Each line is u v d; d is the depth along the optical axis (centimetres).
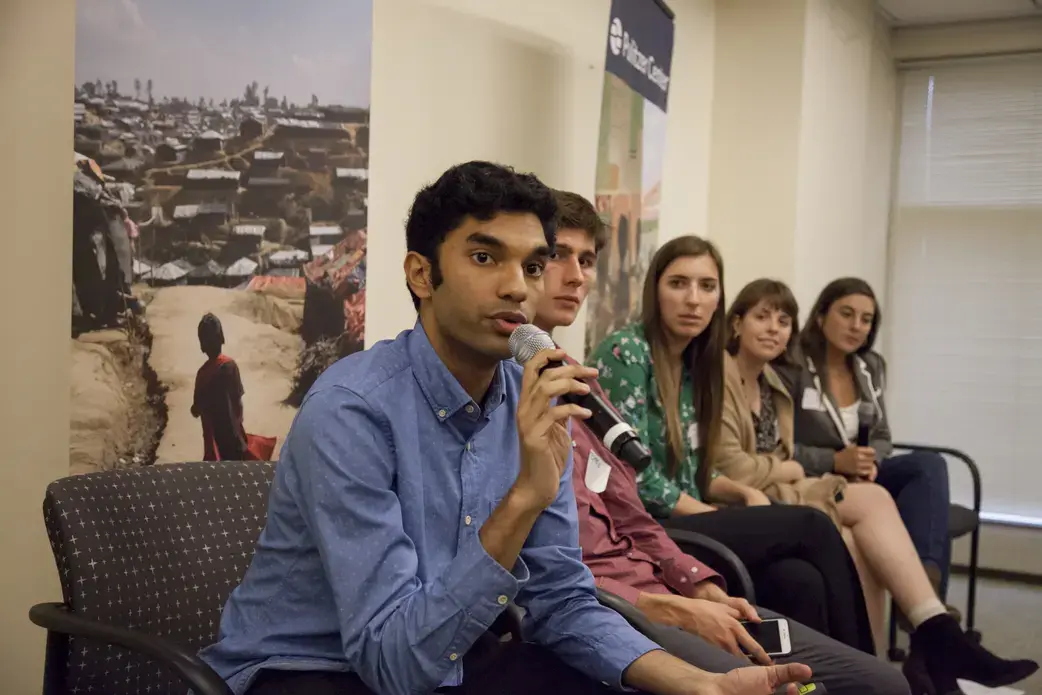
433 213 129
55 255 188
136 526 158
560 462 125
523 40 319
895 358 641
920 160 634
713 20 502
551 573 150
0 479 182
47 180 186
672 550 221
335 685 126
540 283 132
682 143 469
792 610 242
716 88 506
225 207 211
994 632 444
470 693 135
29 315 185
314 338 231
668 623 198
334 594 123
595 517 215
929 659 314
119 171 193
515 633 163
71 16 186
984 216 618
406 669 119
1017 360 609
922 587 321
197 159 206
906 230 639
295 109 224
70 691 147
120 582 152
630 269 361
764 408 348
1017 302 609
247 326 216
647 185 376
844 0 538
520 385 147
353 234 238
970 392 621
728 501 288
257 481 177
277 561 132
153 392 199
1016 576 560
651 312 271
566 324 230
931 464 404
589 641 147
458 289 127
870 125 597
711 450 283
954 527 400
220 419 211
